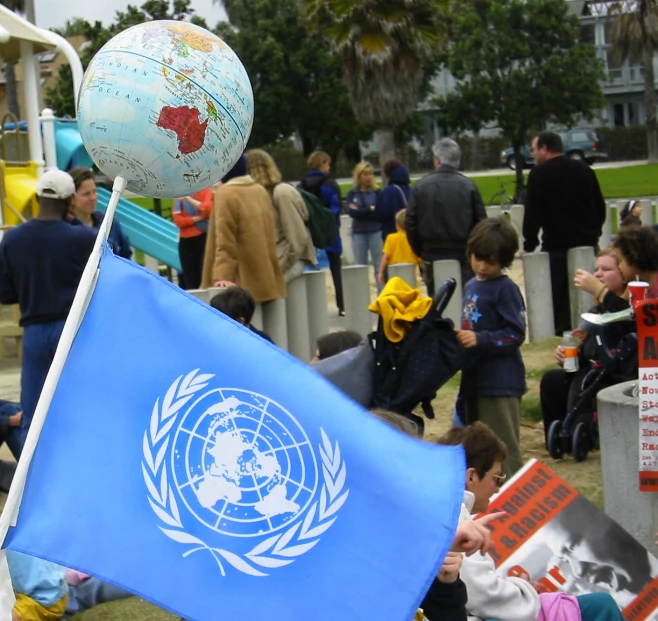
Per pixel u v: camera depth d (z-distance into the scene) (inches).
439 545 89.8
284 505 90.3
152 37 103.9
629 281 227.1
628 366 237.3
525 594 139.5
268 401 93.2
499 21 1622.8
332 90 1678.2
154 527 88.7
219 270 320.8
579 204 385.1
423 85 1787.6
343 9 1100.5
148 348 94.8
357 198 530.0
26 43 485.7
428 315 203.6
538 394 309.1
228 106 104.8
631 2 1879.9
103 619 179.6
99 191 594.6
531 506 156.3
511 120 1646.2
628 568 154.6
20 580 156.6
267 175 367.2
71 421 92.5
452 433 158.7
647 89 2042.3
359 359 201.8
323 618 86.9
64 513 89.0
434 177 364.8
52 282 237.0
